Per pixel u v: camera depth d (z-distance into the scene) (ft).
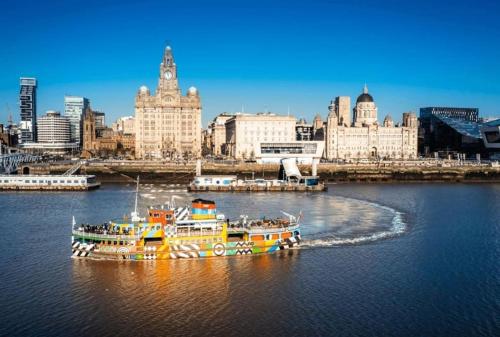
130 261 283.38
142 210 467.11
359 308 216.95
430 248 319.47
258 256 297.33
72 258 288.30
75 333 192.13
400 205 515.09
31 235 347.36
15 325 198.39
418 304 222.07
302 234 357.82
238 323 201.26
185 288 240.73
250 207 495.00
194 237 290.97
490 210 478.59
